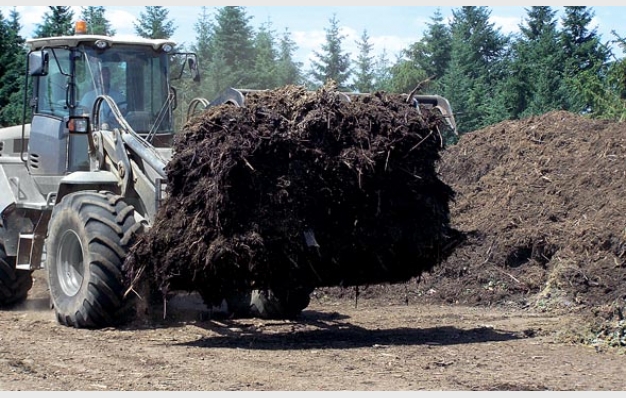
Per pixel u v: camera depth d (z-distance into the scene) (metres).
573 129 14.81
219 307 9.48
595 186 12.99
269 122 8.38
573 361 7.65
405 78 38.09
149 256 8.51
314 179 8.38
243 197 8.20
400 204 8.66
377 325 10.03
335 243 8.52
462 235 9.15
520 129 15.49
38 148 11.02
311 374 7.11
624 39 26.11
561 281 11.39
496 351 8.13
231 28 38.78
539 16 41.53
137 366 7.47
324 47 44.09
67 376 7.06
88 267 9.09
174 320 9.99
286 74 40.78
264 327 9.71
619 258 11.37
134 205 9.63
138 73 10.66
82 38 10.45
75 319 9.34
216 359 7.78
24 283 11.41
